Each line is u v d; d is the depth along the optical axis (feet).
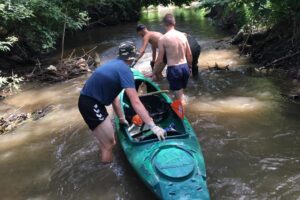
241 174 15.46
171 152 13.96
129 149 15.49
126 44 14.89
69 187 15.81
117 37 48.65
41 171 17.33
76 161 17.76
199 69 29.91
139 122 17.15
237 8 34.55
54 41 38.75
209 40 40.86
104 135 15.23
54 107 24.95
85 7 53.67
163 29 52.31
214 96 23.82
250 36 33.55
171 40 21.43
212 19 54.75
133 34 50.21
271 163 16.08
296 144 17.40
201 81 26.84
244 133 18.80
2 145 20.21
